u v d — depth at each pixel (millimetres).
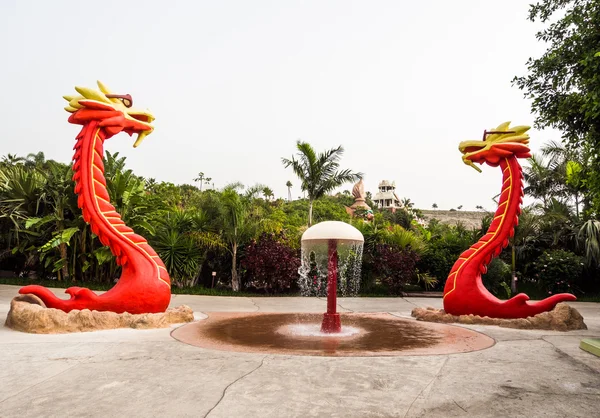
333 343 5344
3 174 13602
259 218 15016
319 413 2797
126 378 3545
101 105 6855
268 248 13672
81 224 12438
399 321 7727
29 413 2738
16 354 4359
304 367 3990
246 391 3234
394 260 14445
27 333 5617
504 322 6977
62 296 10344
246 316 8219
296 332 6238
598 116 7492
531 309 7184
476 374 3867
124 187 12383
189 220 13945
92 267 13148
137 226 12719
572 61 8086
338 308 10477
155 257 6980
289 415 2752
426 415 2811
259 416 2727
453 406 2994
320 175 15891
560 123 8625
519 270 16875
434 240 17875
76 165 6875
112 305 6508
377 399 3107
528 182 19328
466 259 7746
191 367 3936
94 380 3477
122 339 5297
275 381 3508
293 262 13789
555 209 17266
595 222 15234
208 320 7465
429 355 4648
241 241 14367
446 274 16000
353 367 4027
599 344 4879
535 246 16875
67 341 5086
